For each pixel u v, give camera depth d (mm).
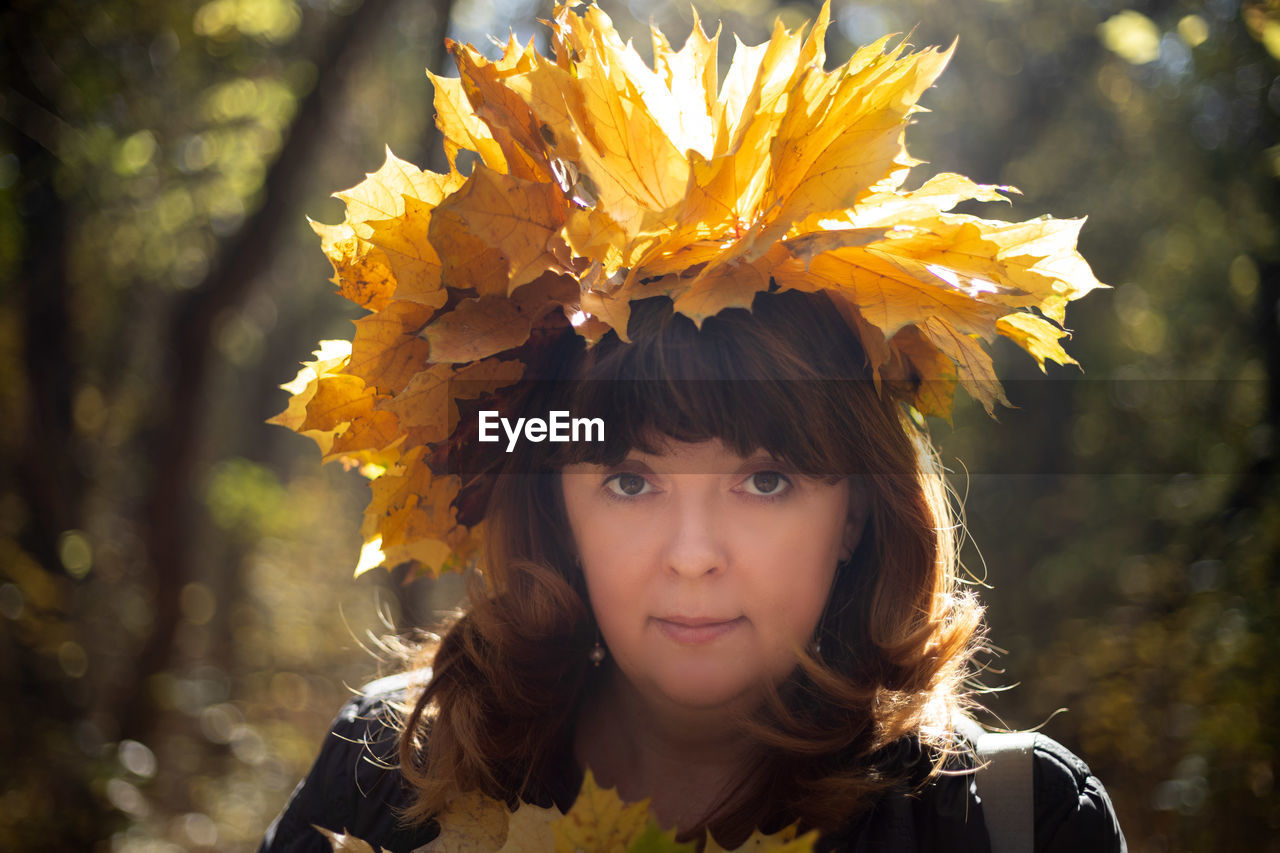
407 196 957
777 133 836
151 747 4656
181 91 4719
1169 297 6383
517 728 1012
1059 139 7262
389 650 1354
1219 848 3334
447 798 991
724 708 947
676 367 865
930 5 7070
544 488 1024
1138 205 6887
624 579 887
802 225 876
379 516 1042
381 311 947
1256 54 4156
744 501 880
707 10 6773
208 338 4797
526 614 1014
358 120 6812
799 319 904
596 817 667
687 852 647
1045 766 1009
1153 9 5520
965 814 970
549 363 963
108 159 4375
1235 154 4980
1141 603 5363
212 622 7020
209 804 4707
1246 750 3391
